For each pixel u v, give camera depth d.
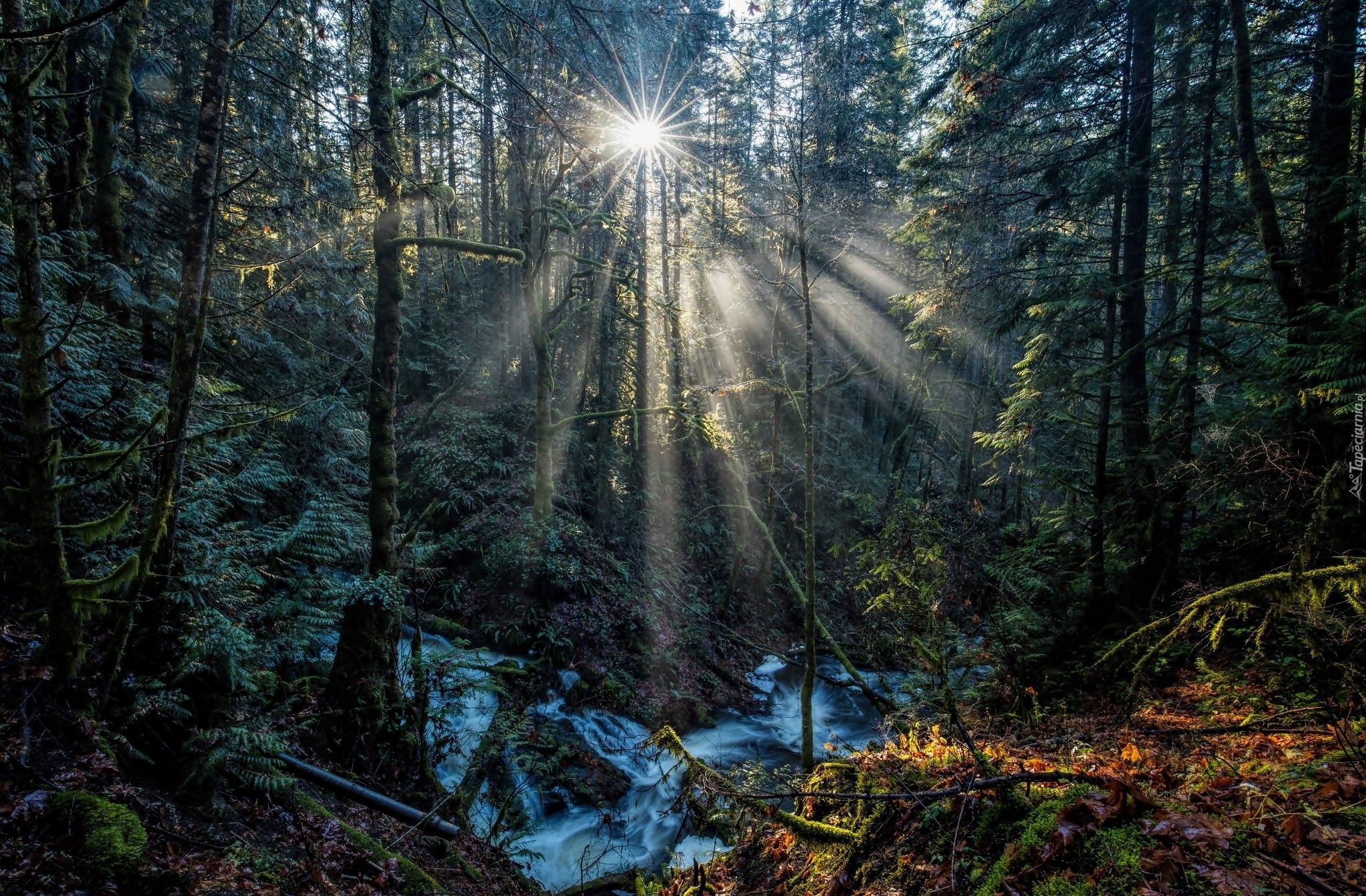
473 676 9.21
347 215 9.69
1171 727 4.52
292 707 5.70
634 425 15.65
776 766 9.99
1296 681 4.64
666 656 12.51
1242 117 6.42
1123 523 7.98
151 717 4.02
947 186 11.74
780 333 19.92
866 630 11.07
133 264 8.66
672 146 12.54
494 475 14.41
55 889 2.58
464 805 6.33
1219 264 8.28
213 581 4.74
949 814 3.29
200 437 4.46
